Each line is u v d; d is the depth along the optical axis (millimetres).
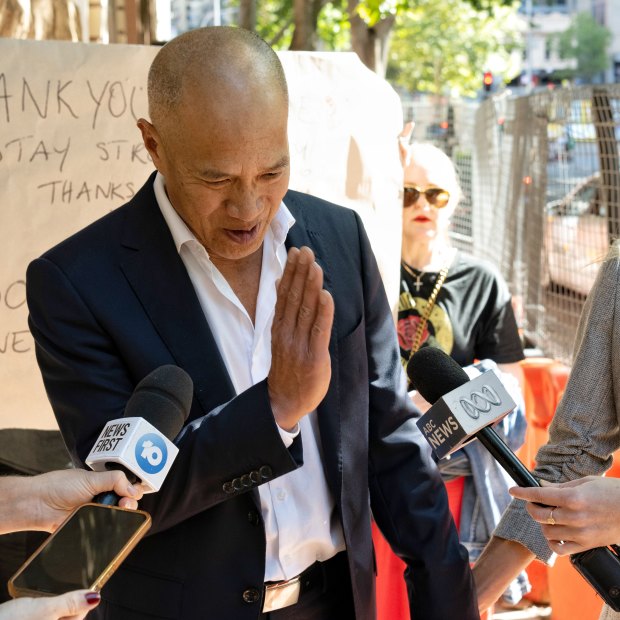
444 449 2211
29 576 1665
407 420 2578
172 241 2326
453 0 30922
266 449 2104
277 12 17891
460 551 2535
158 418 1972
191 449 2131
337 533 2477
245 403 2119
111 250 2309
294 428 2174
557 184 6270
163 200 2340
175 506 2174
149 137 2279
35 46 3381
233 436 2105
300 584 2420
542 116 6523
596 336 2426
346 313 2467
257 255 2443
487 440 2189
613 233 5246
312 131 3619
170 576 2281
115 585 2334
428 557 2482
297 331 2059
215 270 2336
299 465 2162
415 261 4102
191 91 2072
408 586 2566
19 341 3469
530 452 4770
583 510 2033
